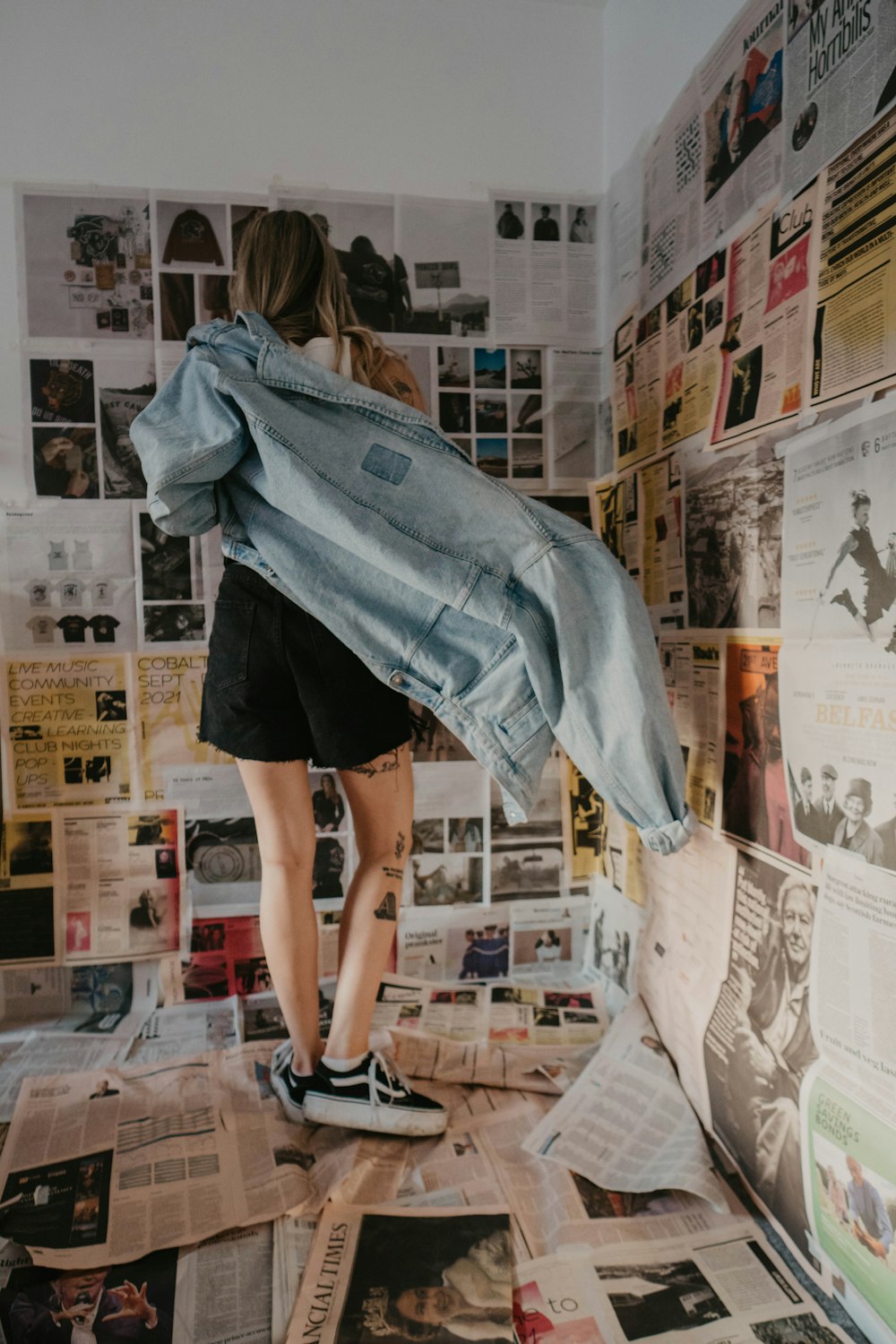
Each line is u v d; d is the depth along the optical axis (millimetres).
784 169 990
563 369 1607
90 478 1497
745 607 1098
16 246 1454
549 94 1580
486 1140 1164
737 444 1111
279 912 1195
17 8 1428
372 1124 1155
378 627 1122
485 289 1580
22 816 1516
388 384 1187
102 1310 887
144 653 1527
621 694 1044
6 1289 914
